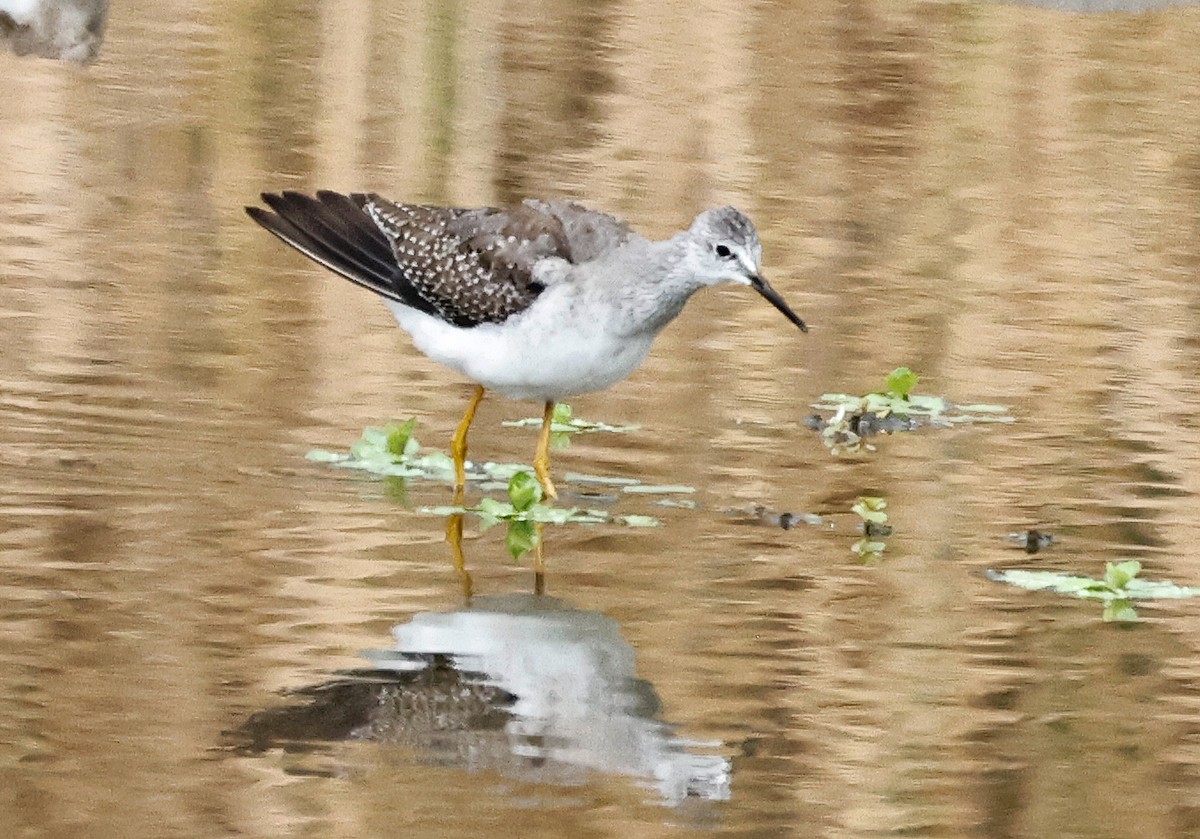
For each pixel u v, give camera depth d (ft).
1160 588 39.91
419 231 44.21
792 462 47.39
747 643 35.86
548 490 43.70
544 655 34.42
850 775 30.63
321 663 33.55
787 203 70.18
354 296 57.52
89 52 79.66
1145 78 88.07
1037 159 77.92
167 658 33.37
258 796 28.58
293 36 86.12
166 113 74.08
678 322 58.03
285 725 31.07
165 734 30.50
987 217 70.85
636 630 36.11
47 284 55.57
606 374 43.42
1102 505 45.14
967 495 45.50
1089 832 29.07
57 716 30.89
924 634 36.83
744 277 42.98
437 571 38.55
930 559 41.14
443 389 50.90
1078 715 33.47
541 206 44.21
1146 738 32.63
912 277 63.77
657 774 30.12
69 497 40.81
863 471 46.96
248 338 53.11
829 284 62.34
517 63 84.28
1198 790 30.76
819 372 54.70
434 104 78.28
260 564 38.06
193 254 59.67
